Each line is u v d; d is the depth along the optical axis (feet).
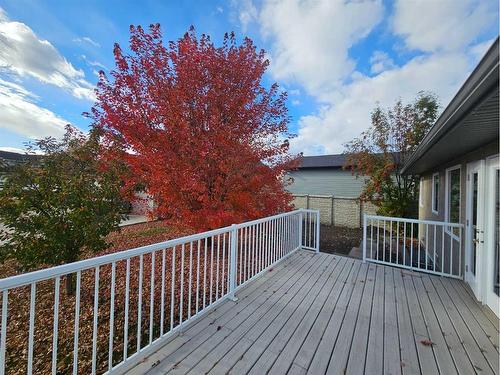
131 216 36.94
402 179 30.48
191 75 13.48
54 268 4.82
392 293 11.23
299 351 7.13
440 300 10.63
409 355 7.05
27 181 11.09
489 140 10.09
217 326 8.32
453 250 15.26
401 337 7.91
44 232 10.85
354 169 33.22
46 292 13.05
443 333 8.18
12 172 11.03
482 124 7.70
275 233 14.74
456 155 14.06
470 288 11.88
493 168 10.07
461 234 13.42
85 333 9.54
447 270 16.47
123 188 13.61
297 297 10.61
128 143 13.29
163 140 13.17
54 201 10.87
